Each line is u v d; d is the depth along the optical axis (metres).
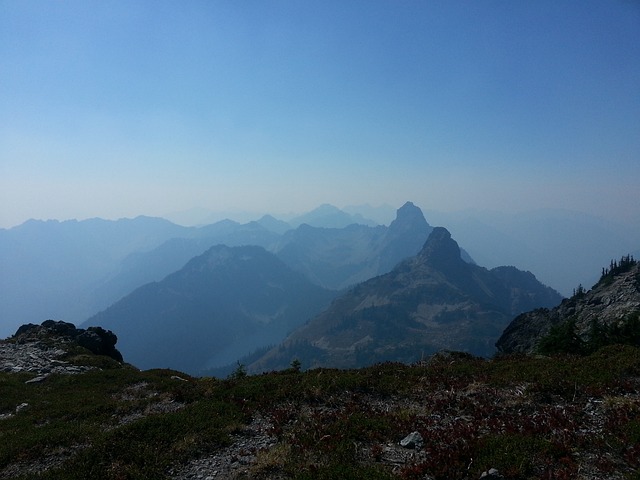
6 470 15.03
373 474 11.35
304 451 13.33
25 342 40.44
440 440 13.28
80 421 19.86
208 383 25.12
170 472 13.38
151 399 22.20
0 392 25.88
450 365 22.62
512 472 10.84
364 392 19.23
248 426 16.73
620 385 16.66
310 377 22.03
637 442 12.05
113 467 13.44
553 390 16.84
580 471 11.02
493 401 16.56
